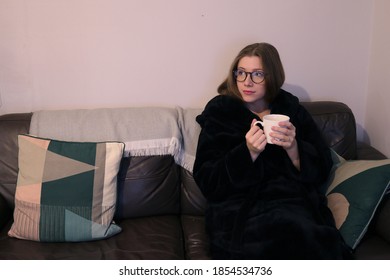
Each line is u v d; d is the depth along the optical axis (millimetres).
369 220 1153
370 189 1174
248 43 1599
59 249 1194
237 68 1326
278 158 1285
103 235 1246
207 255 1192
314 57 1649
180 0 1514
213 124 1309
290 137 1119
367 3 1596
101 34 1524
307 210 1179
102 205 1261
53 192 1233
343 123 1512
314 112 1525
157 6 1514
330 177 1342
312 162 1256
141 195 1394
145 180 1396
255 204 1198
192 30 1560
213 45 1588
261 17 1570
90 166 1264
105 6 1491
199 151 1289
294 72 1665
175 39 1564
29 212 1226
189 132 1452
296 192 1226
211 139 1279
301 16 1586
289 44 1620
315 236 1043
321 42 1631
